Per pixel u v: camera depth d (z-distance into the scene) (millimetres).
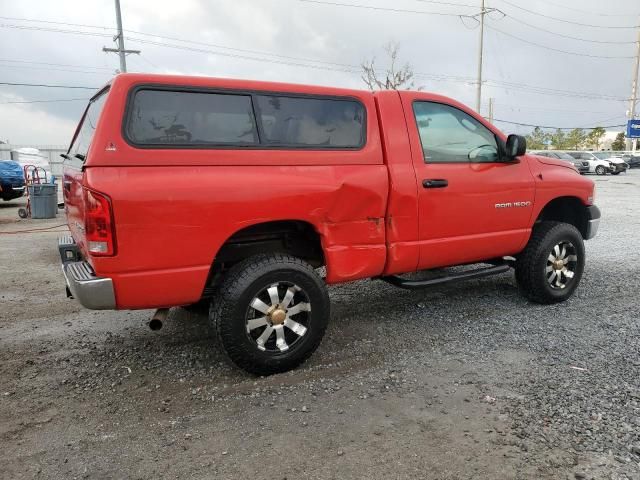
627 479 2490
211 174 3348
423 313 5043
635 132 48781
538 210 5031
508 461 2654
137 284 3215
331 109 3906
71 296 3982
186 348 4266
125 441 2924
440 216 4359
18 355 4164
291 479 2559
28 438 2961
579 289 5781
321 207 3740
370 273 4098
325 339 4414
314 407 3264
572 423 2980
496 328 4594
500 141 4785
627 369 3688
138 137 3189
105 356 4125
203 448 2840
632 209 13969
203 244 3354
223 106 3482
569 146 73938
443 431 2949
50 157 39594
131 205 3111
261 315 3635
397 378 3643
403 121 4195
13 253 8453
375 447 2811
